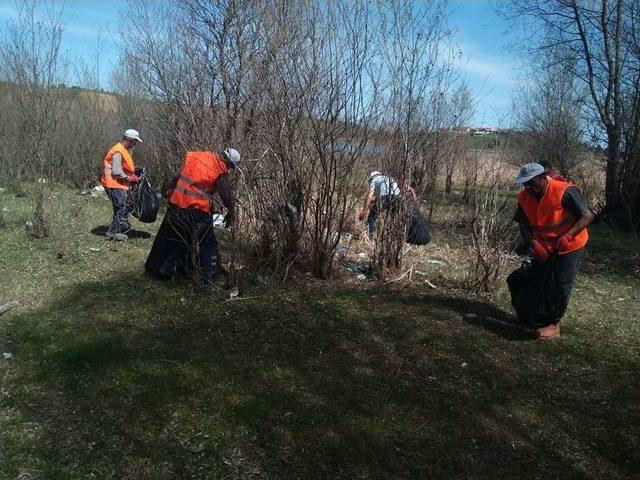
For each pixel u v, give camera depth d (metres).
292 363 4.50
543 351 4.95
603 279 7.67
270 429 3.59
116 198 7.96
